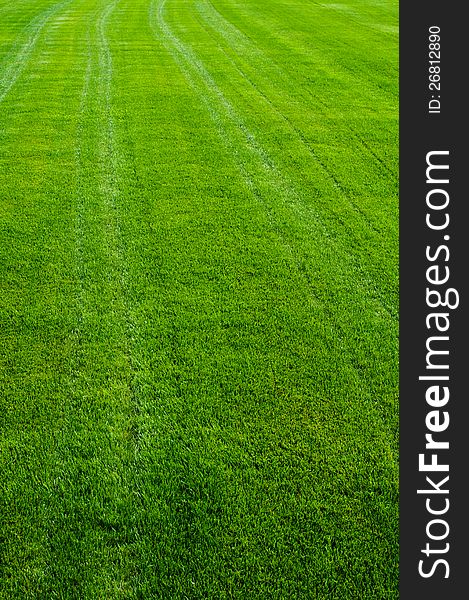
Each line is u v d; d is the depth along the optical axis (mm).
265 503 3846
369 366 5086
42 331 5426
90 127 10508
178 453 4211
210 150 9656
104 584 3391
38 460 4152
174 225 7309
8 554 3543
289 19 21750
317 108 11844
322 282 6254
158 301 5887
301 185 8523
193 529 3686
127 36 18109
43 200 7871
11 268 6359
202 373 4961
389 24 21312
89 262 6508
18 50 15984
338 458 4188
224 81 13484
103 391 4750
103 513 3781
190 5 24359
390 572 3473
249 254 6734
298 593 3350
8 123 10672
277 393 4758
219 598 3330
